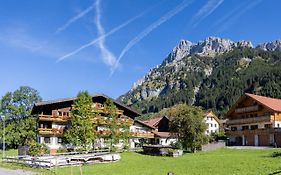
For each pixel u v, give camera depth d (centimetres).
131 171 4297
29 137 10000
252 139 8894
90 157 5641
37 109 8394
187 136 7331
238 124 9631
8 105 10219
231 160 4878
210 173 3697
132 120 9219
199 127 7400
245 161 4619
